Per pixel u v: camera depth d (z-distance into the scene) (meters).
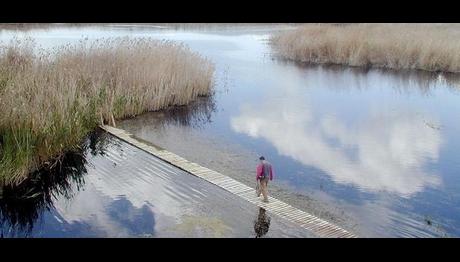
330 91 30.22
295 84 32.16
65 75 23.20
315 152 18.48
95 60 26.25
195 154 17.83
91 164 16.44
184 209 12.84
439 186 15.15
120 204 13.23
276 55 44.25
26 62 25.20
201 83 27.81
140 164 16.48
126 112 22.98
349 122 23.05
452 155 18.20
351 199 14.02
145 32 57.16
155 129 21.16
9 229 11.98
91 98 21.81
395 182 15.45
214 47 48.38
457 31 43.47
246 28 67.62
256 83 32.12
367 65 38.84
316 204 13.59
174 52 29.47
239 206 13.03
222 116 23.80
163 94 24.69
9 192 14.18
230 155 17.84
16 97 18.28
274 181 15.31
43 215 12.73
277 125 22.36
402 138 20.45
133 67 25.69
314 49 41.56
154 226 11.92
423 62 36.53
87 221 12.30
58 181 14.98
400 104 26.84
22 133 15.75
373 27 46.78
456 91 30.05
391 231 11.94
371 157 17.94
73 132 18.25
